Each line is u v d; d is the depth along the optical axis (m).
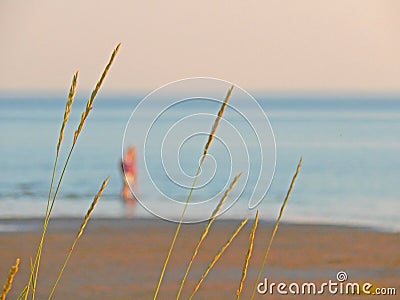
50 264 61.41
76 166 172.38
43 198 112.25
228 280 55.94
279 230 79.50
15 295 50.06
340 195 118.00
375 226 83.44
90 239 73.44
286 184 130.62
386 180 139.88
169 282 55.59
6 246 69.56
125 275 57.50
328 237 75.31
